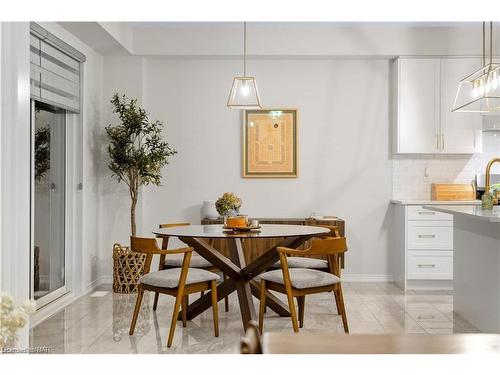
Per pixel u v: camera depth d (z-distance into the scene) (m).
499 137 6.93
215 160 7.00
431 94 6.68
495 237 4.22
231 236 4.23
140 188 6.81
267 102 6.98
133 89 6.79
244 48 6.65
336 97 6.98
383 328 4.67
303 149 7.00
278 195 7.01
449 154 6.97
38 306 5.12
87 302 5.70
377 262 7.00
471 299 4.77
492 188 4.85
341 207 7.01
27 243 3.66
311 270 4.50
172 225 5.35
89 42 6.09
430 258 6.44
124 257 6.13
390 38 6.65
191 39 6.66
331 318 5.03
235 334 4.45
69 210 5.98
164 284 4.22
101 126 6.76
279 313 5.06
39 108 5.18
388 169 6.99
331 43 6.66
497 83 4.46
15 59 3.56
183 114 6.98
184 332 4.51
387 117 6.98
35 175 5.07
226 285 4.78
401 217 6.61
